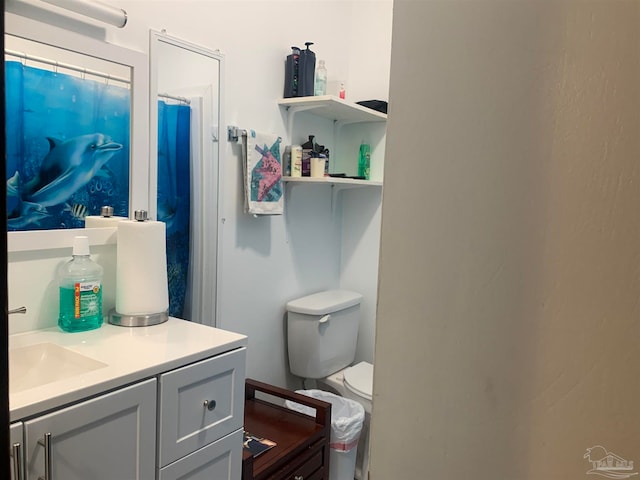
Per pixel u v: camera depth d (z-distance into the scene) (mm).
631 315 378
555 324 409
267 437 1798
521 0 414
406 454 501
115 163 1534
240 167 2031
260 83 2096
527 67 413
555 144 402
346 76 2668
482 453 454
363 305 2693
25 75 1297
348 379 2285
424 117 469
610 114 378
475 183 444
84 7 1338
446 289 465
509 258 430
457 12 447
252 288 2160
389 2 2533
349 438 2002
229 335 1395
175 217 1780
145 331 1406
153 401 1154
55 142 1377
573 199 395
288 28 2225
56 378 1237
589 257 392
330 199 2641
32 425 927
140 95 1578
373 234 2639
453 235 458
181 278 1837
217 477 1352
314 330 2275
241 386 1398
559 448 414
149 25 1615
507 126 425
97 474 1049
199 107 1815
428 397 483
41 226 1365
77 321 1374
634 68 368
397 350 499
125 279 1445
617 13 372
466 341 457
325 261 2643
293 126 2314
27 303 1352
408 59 476
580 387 402
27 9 1286
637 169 370
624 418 386
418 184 476
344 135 2682
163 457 1188
